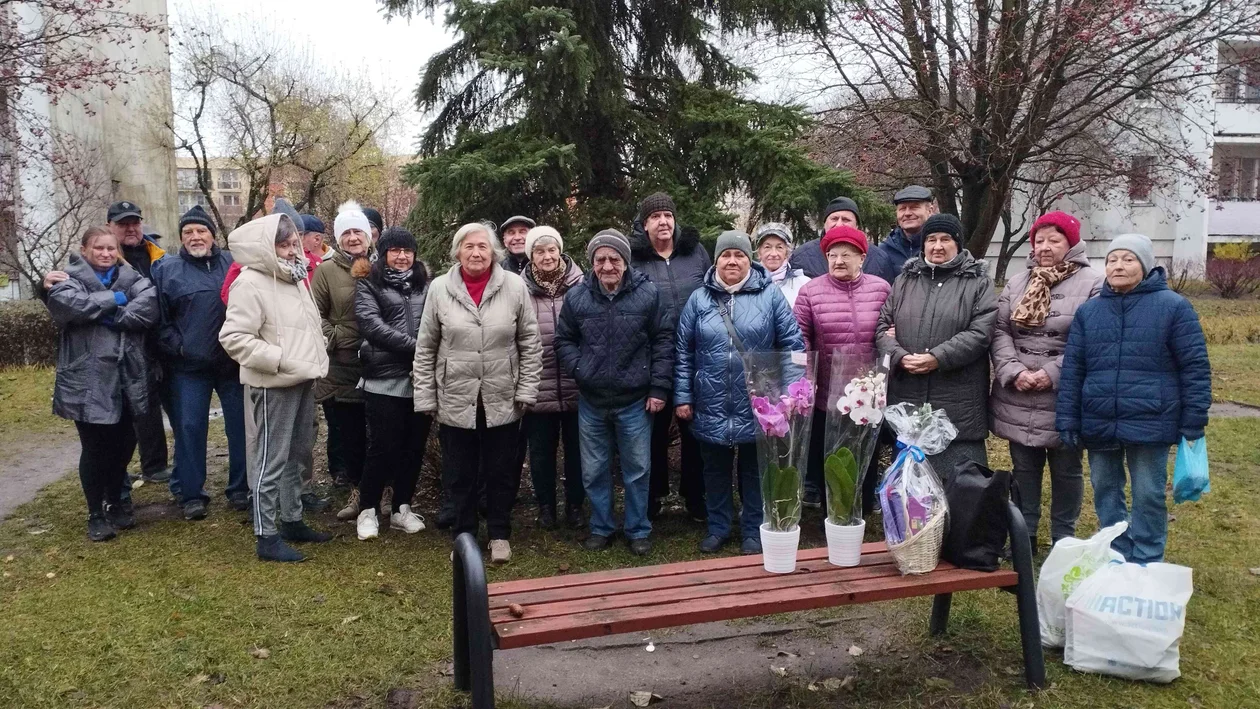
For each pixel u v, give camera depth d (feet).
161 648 10.73
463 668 9.64
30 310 35.70
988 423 14.10
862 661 10.78
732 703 9.75
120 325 14.66
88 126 49.14
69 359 14.55
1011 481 10.21
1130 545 12.69
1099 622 10.10
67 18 39.93
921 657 10.79
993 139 31.99
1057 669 10.32
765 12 23.58
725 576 9.62
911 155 34.53
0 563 13.93
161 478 19.15
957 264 13.80
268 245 13.61
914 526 9.61
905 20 32.27
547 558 14.39
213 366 15.99
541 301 15.43
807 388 9.82
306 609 12.03
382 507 16.78
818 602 8.88
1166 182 37.93
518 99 22.71
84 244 14.90
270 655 10.62
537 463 15.76
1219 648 10.97
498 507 14.35
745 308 14.03
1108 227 72.95
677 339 14.53
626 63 24.52
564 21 20.27
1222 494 18.33
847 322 14.66
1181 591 10.12
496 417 13.89
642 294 14.25
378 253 15.43
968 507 9.84
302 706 9.52
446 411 13.83
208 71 59.26
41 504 17.60
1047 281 13.37
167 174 58.80
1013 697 9.70
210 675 10.13
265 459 13.91
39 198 40.47
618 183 23.91
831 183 22.97
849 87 36.70
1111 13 28.63
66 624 11.43
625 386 14.12
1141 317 11.95
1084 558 10.66
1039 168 44.83
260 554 14.05
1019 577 9.73
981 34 32.04
